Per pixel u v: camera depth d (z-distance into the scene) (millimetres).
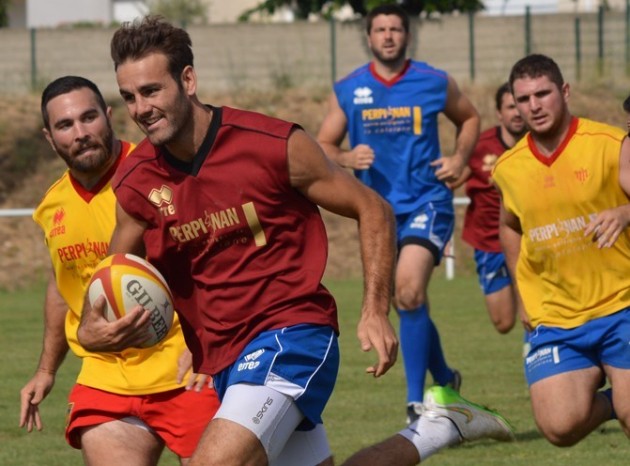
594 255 16219
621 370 16156
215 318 12250
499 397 24703
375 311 11938
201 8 128250
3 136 64062
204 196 11906
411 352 22062
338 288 48781
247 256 12023
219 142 11828
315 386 12008
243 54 74375
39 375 15078
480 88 68625
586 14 73250
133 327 11984
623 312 16203
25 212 45812
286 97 70000
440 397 15922
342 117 24641
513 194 16688
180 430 13781
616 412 16281
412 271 22500
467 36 73000
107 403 13961
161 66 11547
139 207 12203
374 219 12219
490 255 27219
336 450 20125
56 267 14570
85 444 14055
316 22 74062
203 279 12203
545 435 16672
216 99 69812
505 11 109062
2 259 54750
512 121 25859
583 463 18922
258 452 11578
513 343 32844
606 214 15031
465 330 35500
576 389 16328
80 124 14008
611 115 66500
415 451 15531
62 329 15000
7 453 20516
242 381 11852
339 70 73750
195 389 13719
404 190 23969
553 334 16562
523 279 17062
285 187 11953
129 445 13922
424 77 24203
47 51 74812
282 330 12000
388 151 24250
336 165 12281
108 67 74688
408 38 24406
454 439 15859
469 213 27562
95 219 14312
